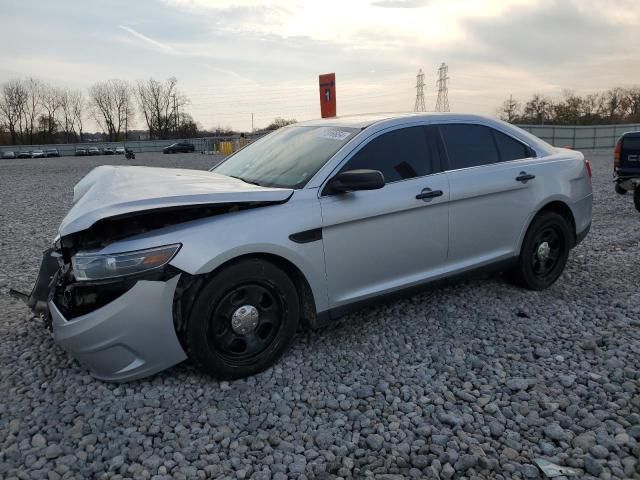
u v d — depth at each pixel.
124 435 2.70
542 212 4.67
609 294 4.69
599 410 2.86
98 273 2.90
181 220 3.12
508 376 3.27
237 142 44.75
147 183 3.42
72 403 2.96
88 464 2.48
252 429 2.76
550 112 73.12
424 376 3.29
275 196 3.27
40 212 10.88
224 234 3.05
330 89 12.75
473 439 2.63
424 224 3.87
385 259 3.72
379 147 3.79
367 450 2.59
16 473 2.40
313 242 3.35
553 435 2.65
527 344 3.70
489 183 4.20
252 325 3.21
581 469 2.42
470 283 4.95
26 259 6.54
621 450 2.53
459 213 4.06
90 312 2.93
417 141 3.99
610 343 3.69
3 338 3.87
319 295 3.45
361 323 4.10
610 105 72.31
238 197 3.15
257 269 3.15
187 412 2.90
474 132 4.34
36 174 25.16
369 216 3.57
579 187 4.88
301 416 2.87
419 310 4.33
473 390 3.12
